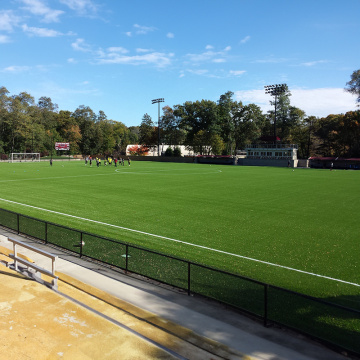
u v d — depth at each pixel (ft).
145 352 19.54
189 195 90.12
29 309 24.82
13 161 310.04
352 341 21.43
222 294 27.68
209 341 20.77
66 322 22.97
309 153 349.41
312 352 19.84
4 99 371.56
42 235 44.86
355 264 38.11
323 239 48.42
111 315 24.07
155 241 46.50
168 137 434.30
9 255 33.40
